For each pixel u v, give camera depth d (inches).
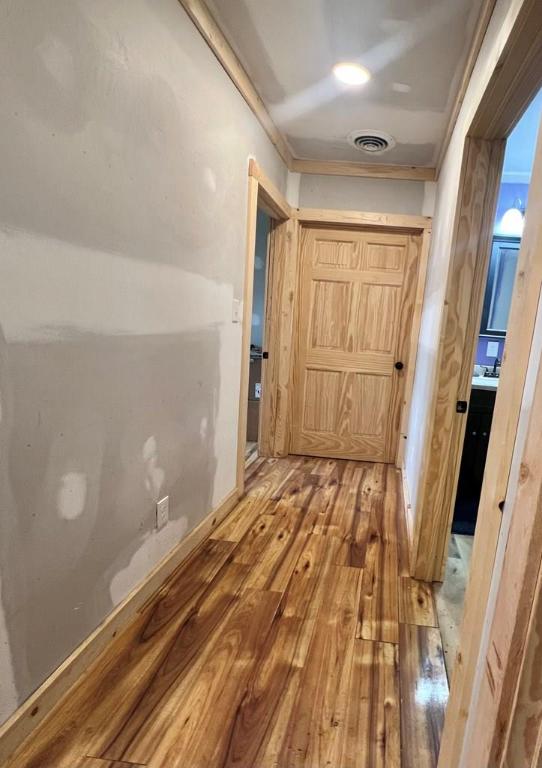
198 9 62.8
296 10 64.4
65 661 49.4
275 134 105.7
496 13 53.2
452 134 91.5
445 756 37.1
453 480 72.2
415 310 127.2
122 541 58.5
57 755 42.9
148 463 63.0
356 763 43.8
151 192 56.9
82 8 42.4
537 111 87.2
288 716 48.3
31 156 38.6
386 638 60.9
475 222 66.9
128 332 55.1
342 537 88.4
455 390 70.4
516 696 24.5
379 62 75.7
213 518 89.0
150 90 54.6
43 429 43.1
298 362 138.9
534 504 23.3
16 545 41.3
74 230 44.4
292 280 131.1
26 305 39.7
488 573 31.5
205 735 45.7
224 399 89.8
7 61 35.4
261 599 68.0
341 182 127.0
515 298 30.7
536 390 24.3
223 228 80.8
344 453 141.3
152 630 60.1
